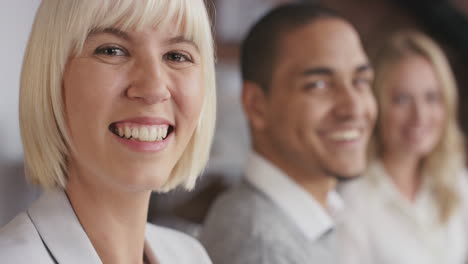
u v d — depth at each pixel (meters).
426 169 1.62
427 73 1.54
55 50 0.49
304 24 0.98
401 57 1.53
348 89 0.97
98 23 0.49
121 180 0.49
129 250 0.56
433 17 2.44
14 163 0.88
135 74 0.49
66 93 0.50
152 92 0.49
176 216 1.62
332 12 1.03
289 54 0.97
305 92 0.96
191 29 0.52
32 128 0.52
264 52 1.00
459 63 2.55
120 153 0.49
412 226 1.52
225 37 1.96
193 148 0.61
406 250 1.49
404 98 1.53
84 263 0.52
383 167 1.55
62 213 0.54
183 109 0.52
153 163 0.50
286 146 0.98
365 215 1.48
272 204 0.95
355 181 1.51
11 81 0.86
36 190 0.96
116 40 0.49
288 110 0.97
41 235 0.52
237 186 1.02
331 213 1.15
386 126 1.54
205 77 0.59
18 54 0.89
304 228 0.95
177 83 0.52
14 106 0.88
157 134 0.50
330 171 0.98
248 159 1.02
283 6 1.03
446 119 1.60
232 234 0.90
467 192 1.73
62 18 0.49
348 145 0.97
